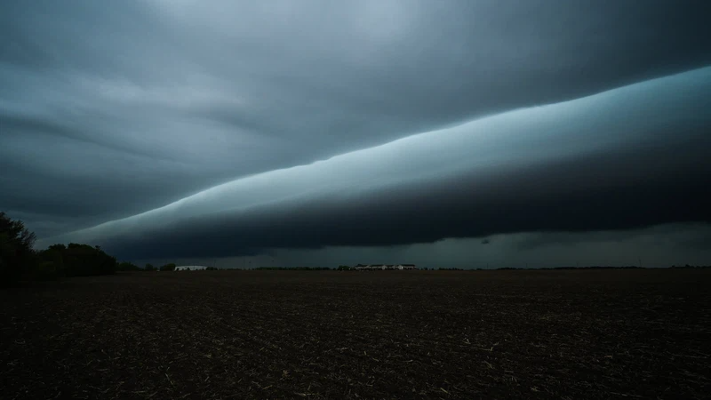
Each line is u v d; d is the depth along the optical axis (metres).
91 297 30.91
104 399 8.28
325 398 8.19
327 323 17.80
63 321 18.64
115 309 23.31
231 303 26.61
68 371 10.32
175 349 12.75
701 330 14.41
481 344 13.05
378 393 8.43
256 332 15.66
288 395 8.40
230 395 8.43
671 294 26.38
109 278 67.50
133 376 9.85
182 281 57.53
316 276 77.56
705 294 25.70
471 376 9.52
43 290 37.47
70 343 13.73
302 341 13.88
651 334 13.90
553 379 9.17
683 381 8.88
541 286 38.31
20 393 8.70
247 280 60.75
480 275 73.88
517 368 10.12
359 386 8.91
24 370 10.44
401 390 8.59
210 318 19.56
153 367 10.63
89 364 11.00
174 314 21.09
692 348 11.84
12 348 13.00
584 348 12.14
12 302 26.50
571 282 43.50
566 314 19.08
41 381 9.52
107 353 12.27
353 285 45.75
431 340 13.86
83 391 8.79
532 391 8.39
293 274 92.56
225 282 54.47
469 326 16.53
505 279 54.50
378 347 12.83
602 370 9.80
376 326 16.89
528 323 16.88
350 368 10.37
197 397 8.34
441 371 9.97
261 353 12.12
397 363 10.81
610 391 8.32
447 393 8.36
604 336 13.78
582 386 8.66
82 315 20.67
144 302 27.34
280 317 19.81
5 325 17.42
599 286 35.94
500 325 16.56
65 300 28.34
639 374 9.43
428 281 53.12
